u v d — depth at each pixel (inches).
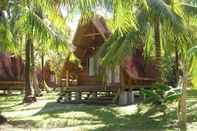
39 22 657.0
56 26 668.1
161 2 659.4
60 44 675.4
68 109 868.0
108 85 1005.2
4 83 1418.6
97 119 748.0
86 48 1073.5
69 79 1119.0
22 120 746.2
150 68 1023.6
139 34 776.9
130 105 916.6
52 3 488.7
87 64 1082.7
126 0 410.0
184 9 796.0
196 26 757.3
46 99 1187.9
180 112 546.3
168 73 1111.6
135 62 997.2
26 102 1051.9
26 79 1066.1
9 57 1413.6
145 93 748.6
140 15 723.4
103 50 873.5
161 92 724.7
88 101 1019.3
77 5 431.5
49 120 733.3
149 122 698.2
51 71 1867.6
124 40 785.6
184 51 697.6
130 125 682.8
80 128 665.0
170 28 657.0
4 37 737.6
